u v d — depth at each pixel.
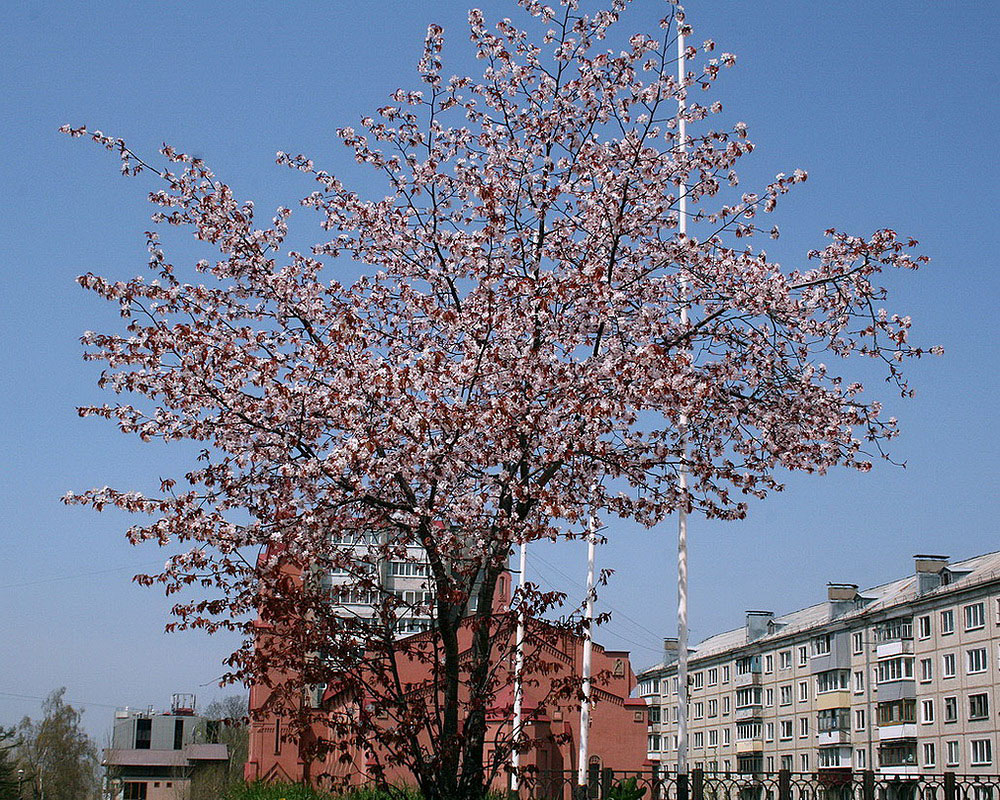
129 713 98.44
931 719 54.75
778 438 14.59
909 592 59.81
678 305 14.65
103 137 13.30
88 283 12.47
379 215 14.80
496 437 12.18
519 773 12.72
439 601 12.68
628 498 14.25
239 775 64.12
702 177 14.73
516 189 14.67
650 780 15.10
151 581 12.03
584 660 28.78
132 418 12.38
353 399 11.57
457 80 14.92
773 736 71.06
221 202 13.61
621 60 14.80
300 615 12.16
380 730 12.05
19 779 48.41
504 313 12.35
